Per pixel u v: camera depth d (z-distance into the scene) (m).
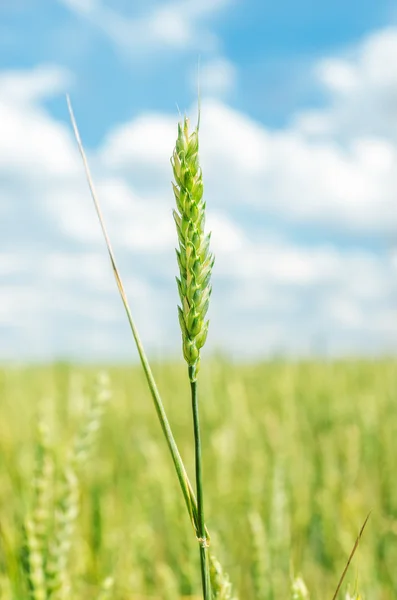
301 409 6.12
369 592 2.66
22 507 2.71
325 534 3.34
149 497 3.53
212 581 1.54
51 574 2.04
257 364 8.08
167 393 6.25
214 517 3.19
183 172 1.11
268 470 3.59
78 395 3.66
